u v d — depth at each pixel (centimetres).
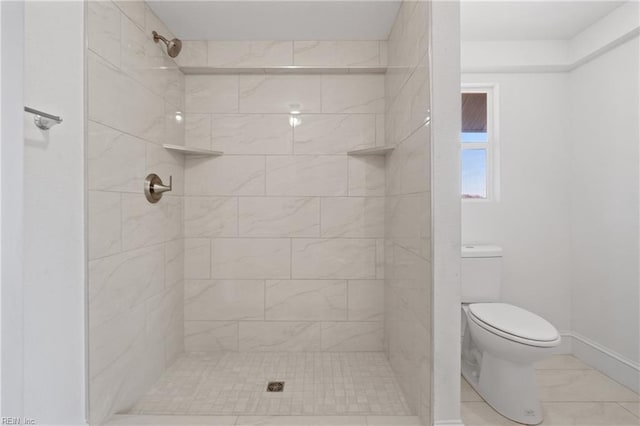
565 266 248
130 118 171
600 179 221
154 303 196
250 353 238
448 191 140
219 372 208
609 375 212
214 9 197
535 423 167
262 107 241
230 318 240
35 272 116
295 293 240
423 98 150
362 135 241
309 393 183
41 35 118
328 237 240
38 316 117
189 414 163
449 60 140
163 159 208
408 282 176
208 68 232
